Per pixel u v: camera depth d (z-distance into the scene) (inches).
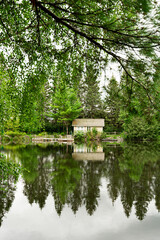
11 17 128.4
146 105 111.8
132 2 79.1
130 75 111.1
